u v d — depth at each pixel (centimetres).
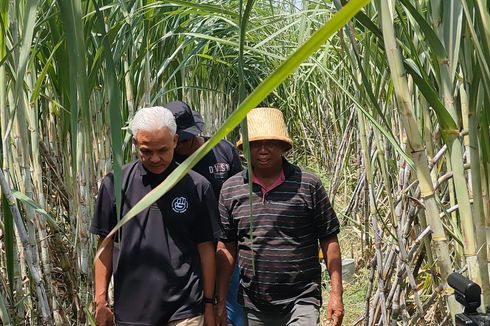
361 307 450
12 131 231
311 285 252
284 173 252
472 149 136
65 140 279
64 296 303
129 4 296
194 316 232
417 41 210
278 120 247
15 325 221
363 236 466
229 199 259
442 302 259
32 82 248
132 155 333
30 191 224
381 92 254
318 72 695
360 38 262
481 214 137
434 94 129
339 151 554
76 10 111
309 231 252
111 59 131
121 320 234
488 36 115
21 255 260
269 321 256
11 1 204
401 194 263
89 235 271
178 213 230
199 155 76
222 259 263
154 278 229
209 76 684
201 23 405
